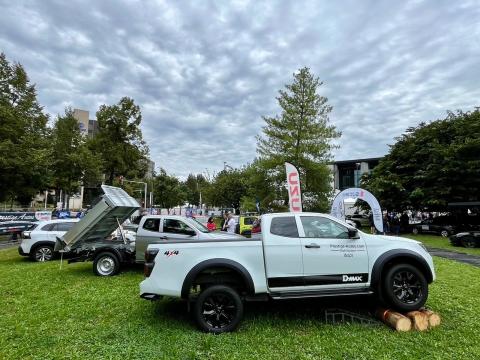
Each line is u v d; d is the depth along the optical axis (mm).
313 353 4609
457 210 28594
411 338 5078
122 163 36594
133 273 10719
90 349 4781
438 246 20328
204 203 73000
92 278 9906
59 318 6133
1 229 22438
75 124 37469
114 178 38500
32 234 14016
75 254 10781
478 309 6438
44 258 13938
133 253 10734
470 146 26422
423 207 30328
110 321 5945
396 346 4801
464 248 19281
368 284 5863
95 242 11133
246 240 5805
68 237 10562
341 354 4555
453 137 29875
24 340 5133
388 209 32156
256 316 6129
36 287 8602
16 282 9258
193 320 5766
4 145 24141
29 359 4488
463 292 7750
